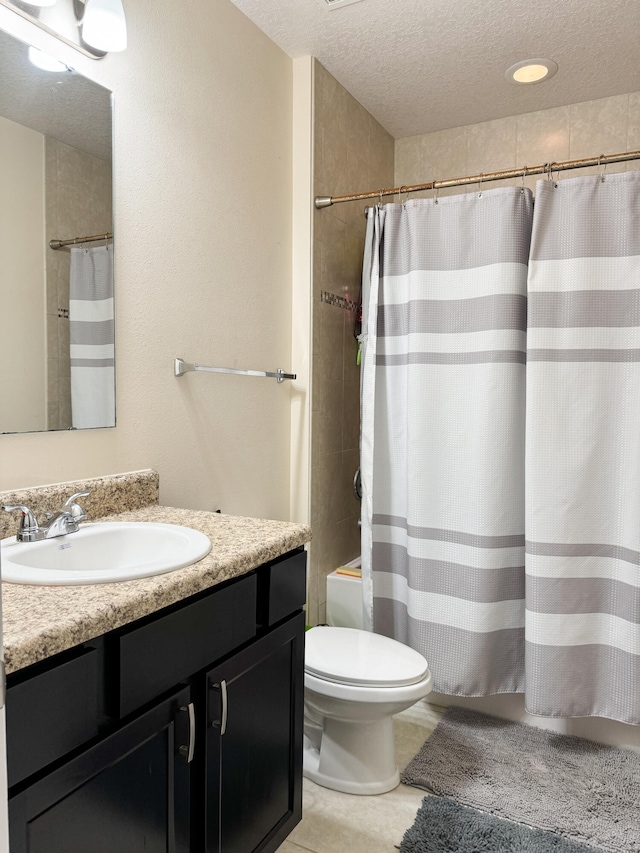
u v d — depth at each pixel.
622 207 1.89
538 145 2.73
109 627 0.92
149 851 1.05
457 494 2.08
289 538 1.38
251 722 1.30
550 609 1.95
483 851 1.56
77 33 1.42
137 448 1.65
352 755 1.83
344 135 2.54
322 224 2.40
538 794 1.79
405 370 2.25
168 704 1.07
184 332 1.80
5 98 1.28
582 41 2.17
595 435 1.92
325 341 2.47
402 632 2.29
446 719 2.21
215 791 1.19
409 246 2.19
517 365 2.03
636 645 1.88
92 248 1.49
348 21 2.07
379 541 2.32
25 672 0.83
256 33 2.10
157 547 1.36
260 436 2.20
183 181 1.78
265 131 2.17
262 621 1.35
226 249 1.98
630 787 1.82
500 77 2.44
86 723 0.91
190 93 1.80
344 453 2.67
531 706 1.98
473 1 1.95
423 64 2.34
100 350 1.52
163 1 1.69
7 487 1.32
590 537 1.95
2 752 0.53
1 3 1.26
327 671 1.75
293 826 1.49
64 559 1.27
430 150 2.96
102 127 1.51
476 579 2.04
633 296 1.89
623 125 2.57
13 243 1.30
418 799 1.79
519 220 2.00
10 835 0.80
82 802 0.91
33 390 1.35
